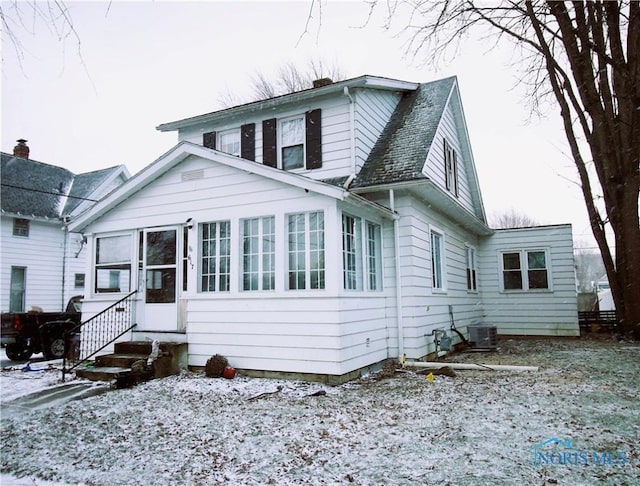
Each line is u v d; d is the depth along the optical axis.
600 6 12.13
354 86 10.59
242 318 8.45
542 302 15.82
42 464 4.43
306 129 11.08
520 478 3.80
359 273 8.83
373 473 3.96
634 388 6.96
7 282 17.50
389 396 6.75
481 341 11.99
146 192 9.75
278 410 6.04
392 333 9.78
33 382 8.30
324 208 7.95
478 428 5.11
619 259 13.06
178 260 9.32
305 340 7.86
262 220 8.59
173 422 5.60
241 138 11.99
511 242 16.47
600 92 12.73
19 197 18.73
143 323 9.57
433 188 9.80
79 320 12.86
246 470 4.10
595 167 13.30
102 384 7.91
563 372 8.38
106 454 4.62
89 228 10.43
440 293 11.71
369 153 11.16
